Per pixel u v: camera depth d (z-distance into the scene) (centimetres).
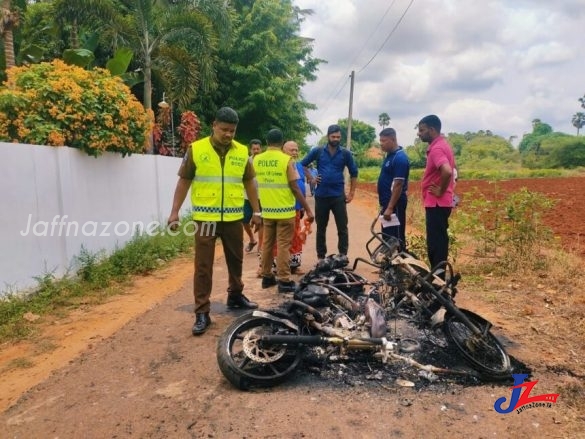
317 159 719
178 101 1543
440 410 324
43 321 531
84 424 320
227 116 470
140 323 521
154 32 1434
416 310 436
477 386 357
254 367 378
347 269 489
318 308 404
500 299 561
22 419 328
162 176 1068
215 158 484
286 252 607
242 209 516
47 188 629
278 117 2267
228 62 2070
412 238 781
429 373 372
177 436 302
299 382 367
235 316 532
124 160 859
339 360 399
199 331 476
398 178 616
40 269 612
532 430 299
